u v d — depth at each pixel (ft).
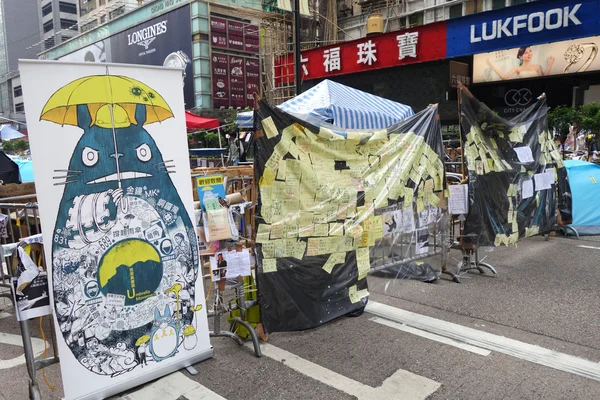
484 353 12.01
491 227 19.31
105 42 133.90
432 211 18.04
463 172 18.75
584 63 34.24
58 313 9.21
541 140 23.34
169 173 10.91
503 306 15.25
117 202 10.02
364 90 50.44
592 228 26.13
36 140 8.92
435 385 10.47
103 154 9.80
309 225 13.51
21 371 11.78
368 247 15.29
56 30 242.17
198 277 11.54
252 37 117.80
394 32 43.91
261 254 12.56
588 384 10.37
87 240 9.59
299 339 13.20
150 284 10.59
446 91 44.70
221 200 12.00
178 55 86.48
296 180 13.15
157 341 10.77
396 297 16.52
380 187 15.65
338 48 48.32
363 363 11.63
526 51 37.27
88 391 9.59
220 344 12.93
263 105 12.39
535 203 22.33
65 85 9.24
